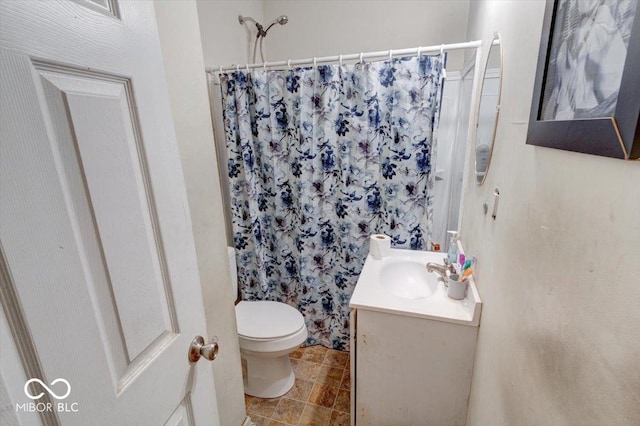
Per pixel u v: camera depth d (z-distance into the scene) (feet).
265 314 5.50
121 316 1.70
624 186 1.18
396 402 4.28
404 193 5.48
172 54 2.81
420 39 6.48
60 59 1.35
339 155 5.65
